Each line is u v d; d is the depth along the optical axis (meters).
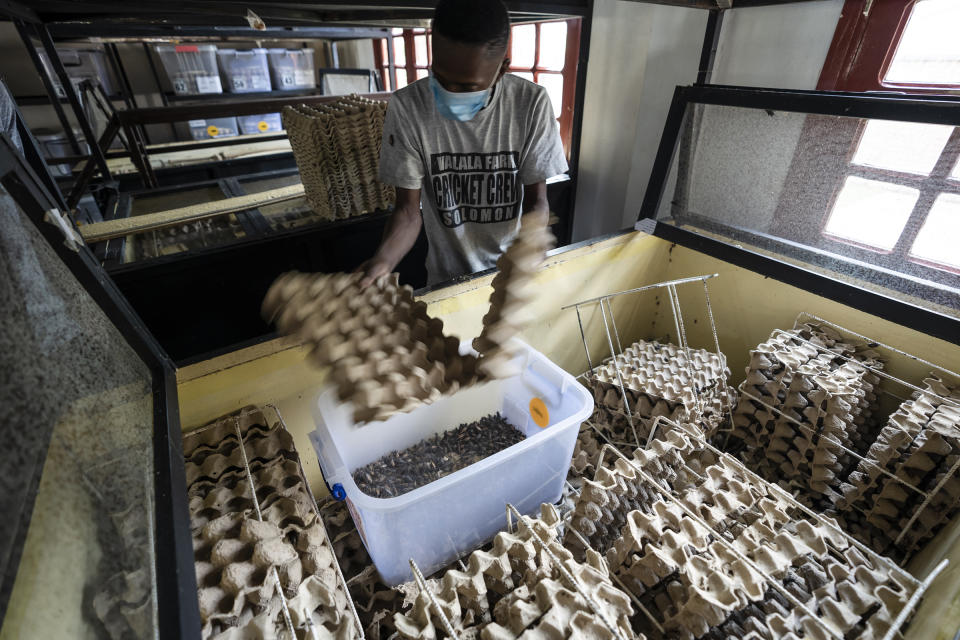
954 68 1.03
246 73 3.62
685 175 1.18
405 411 0.52
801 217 0.99
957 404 0.84
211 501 0.66
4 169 0.34
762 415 0.99
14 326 0.30
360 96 1.79
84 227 1.52
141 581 0.34
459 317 1.02
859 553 0.62
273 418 0.82
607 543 0.76
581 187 1.95
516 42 2.25
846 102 0.82
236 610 0.53
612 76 1.67
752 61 1.37
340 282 0.60
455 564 0.87
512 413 1.16
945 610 0.49
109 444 0.39
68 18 1.25
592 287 1.22
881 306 0.88
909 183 0.82
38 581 0.25
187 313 1.45
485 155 1.06
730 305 1.24
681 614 0.58
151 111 1.65
